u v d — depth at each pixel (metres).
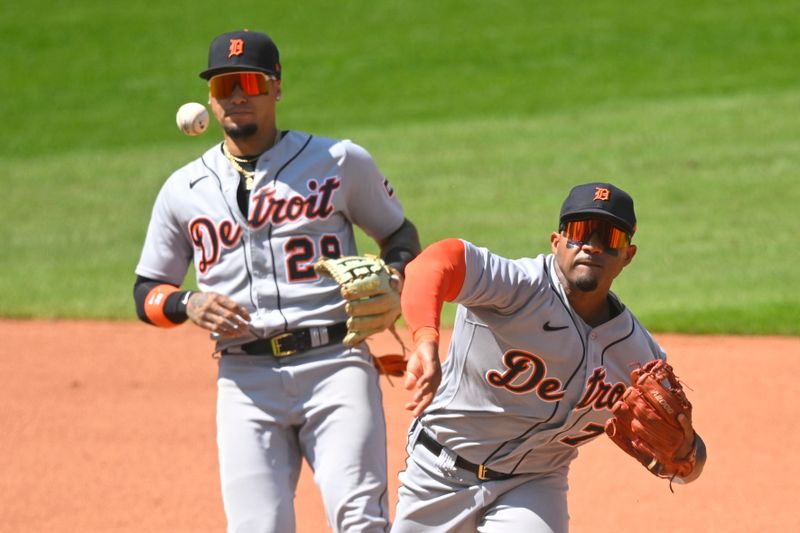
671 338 35.44
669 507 23.33
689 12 87.31
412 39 87.38
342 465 15.81
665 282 41.34
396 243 17.55
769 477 24.72
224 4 99.25
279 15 95.44
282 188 16.61
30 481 25.48
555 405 14.91
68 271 46.53
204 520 23.23
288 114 73.56
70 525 23.02
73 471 26.09
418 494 15.85
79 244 50.75
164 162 65.62
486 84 76.81
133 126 73.56
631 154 60.03
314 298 16.41
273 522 15.74
